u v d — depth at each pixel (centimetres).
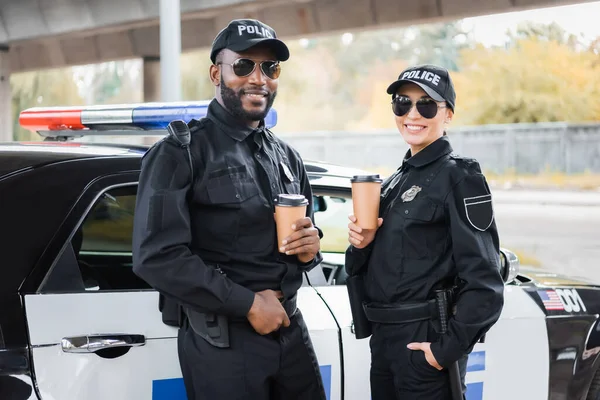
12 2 1941
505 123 3069
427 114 246
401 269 243
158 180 220
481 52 3188
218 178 226
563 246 1206
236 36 230
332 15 1537
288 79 4972
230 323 226
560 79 2994
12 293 225
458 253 237
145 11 1639
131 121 297
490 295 234
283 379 235
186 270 215
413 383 244
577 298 333
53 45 2345
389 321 246
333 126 4891
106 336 232
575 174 2473
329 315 276
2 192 234
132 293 245
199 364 226
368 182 240
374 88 4553
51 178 243
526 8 1295
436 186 241
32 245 232
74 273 238
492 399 305
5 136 2180
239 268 230
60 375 224
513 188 2322
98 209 248
